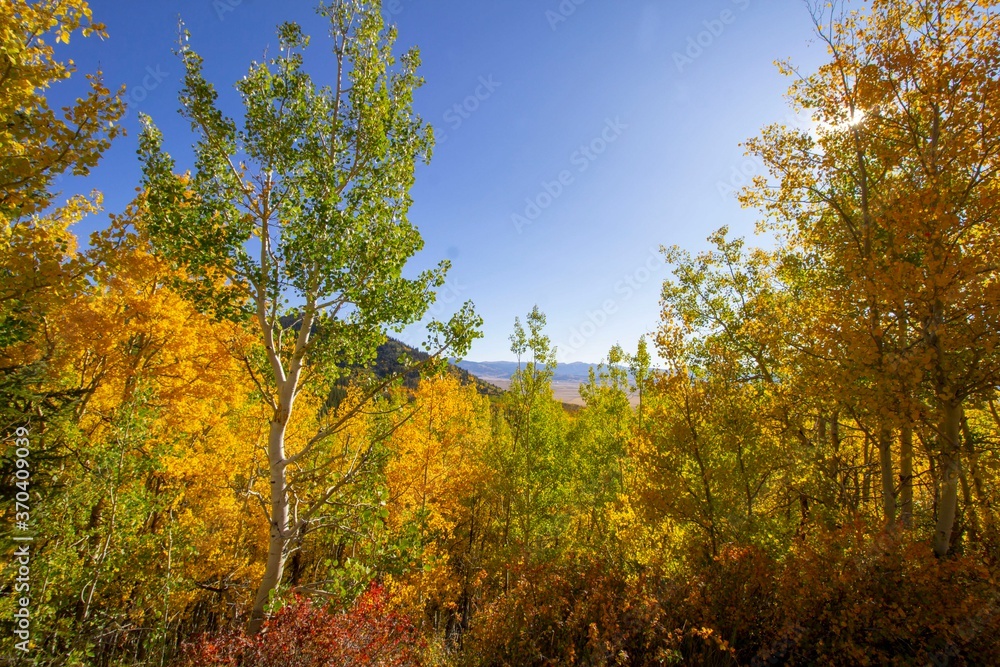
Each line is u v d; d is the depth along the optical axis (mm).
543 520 15328
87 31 4379
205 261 6066
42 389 6723
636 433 10695
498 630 6391
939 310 6215
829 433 10445
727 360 9453
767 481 9039
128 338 8414
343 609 6117
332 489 6902
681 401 9469
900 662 5312
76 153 4309
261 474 11000
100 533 7477
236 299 6562
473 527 22328
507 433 19594
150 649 8047
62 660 6434
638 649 6066
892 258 6953
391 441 12398
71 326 6957
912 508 7727
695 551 8227
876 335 6668
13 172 4023
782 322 8586
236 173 6598
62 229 6754
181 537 9648
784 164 8719
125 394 8195
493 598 7562
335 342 7285
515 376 16797
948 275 5570
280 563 6387
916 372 6035
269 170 6781
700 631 5848
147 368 8695
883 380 6285
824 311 7918
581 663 5855
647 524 9875
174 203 6008
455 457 15414
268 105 6578
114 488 7184
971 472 6133
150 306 7848
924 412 6105
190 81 6145
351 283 6914
